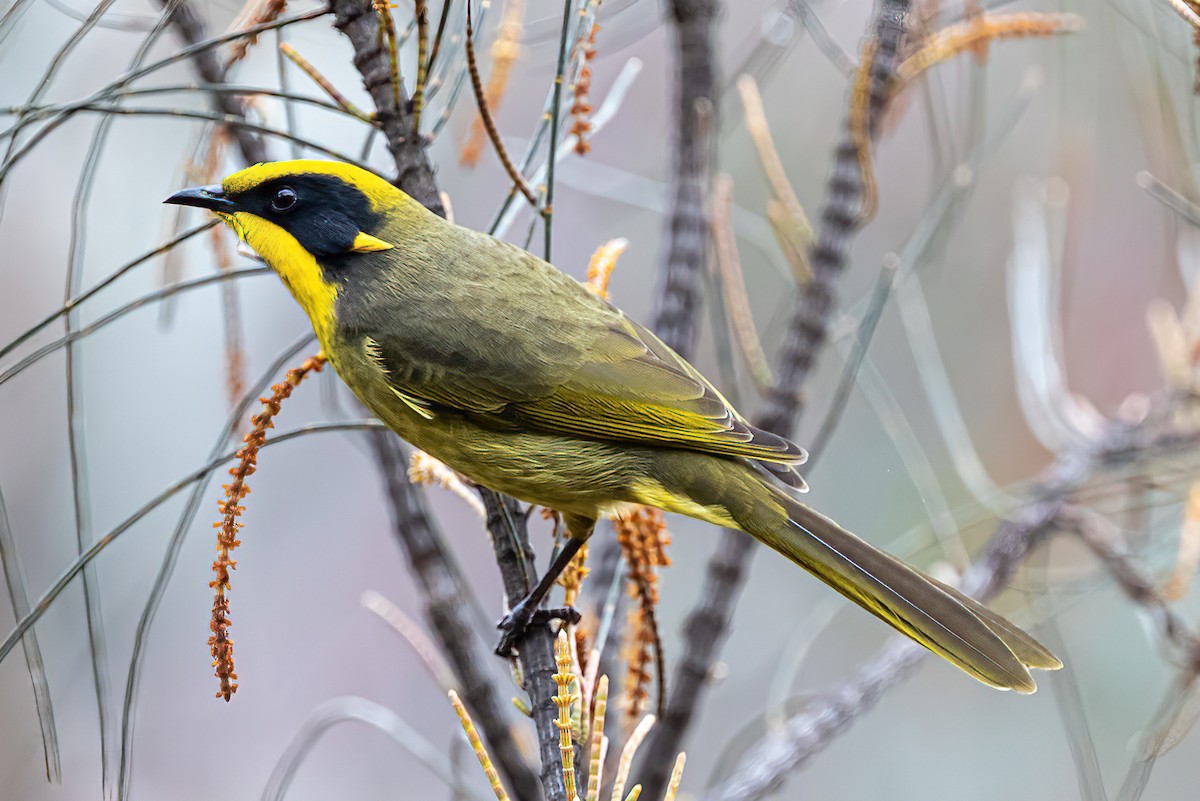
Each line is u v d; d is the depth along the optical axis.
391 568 14.23
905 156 14.66
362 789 13.53
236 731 13.59
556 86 7.71
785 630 13.84
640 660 7.77
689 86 10.05
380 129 8.12
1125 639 12.32
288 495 14.35
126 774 7.50
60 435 13.00
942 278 14.20
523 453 8.63
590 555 10.91
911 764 13.26
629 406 8.62
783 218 9.73
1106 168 13.94
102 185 12.88
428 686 13.98
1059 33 9.35
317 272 8.85
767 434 8.65
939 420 10.37
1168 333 11.26
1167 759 12.87
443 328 8.61
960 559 10.02
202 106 9.97
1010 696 13.55
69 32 10.94
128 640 13.11
